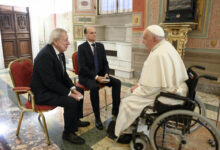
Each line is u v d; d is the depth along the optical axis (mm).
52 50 1974
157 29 1824
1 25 5758
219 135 1511
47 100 1959
